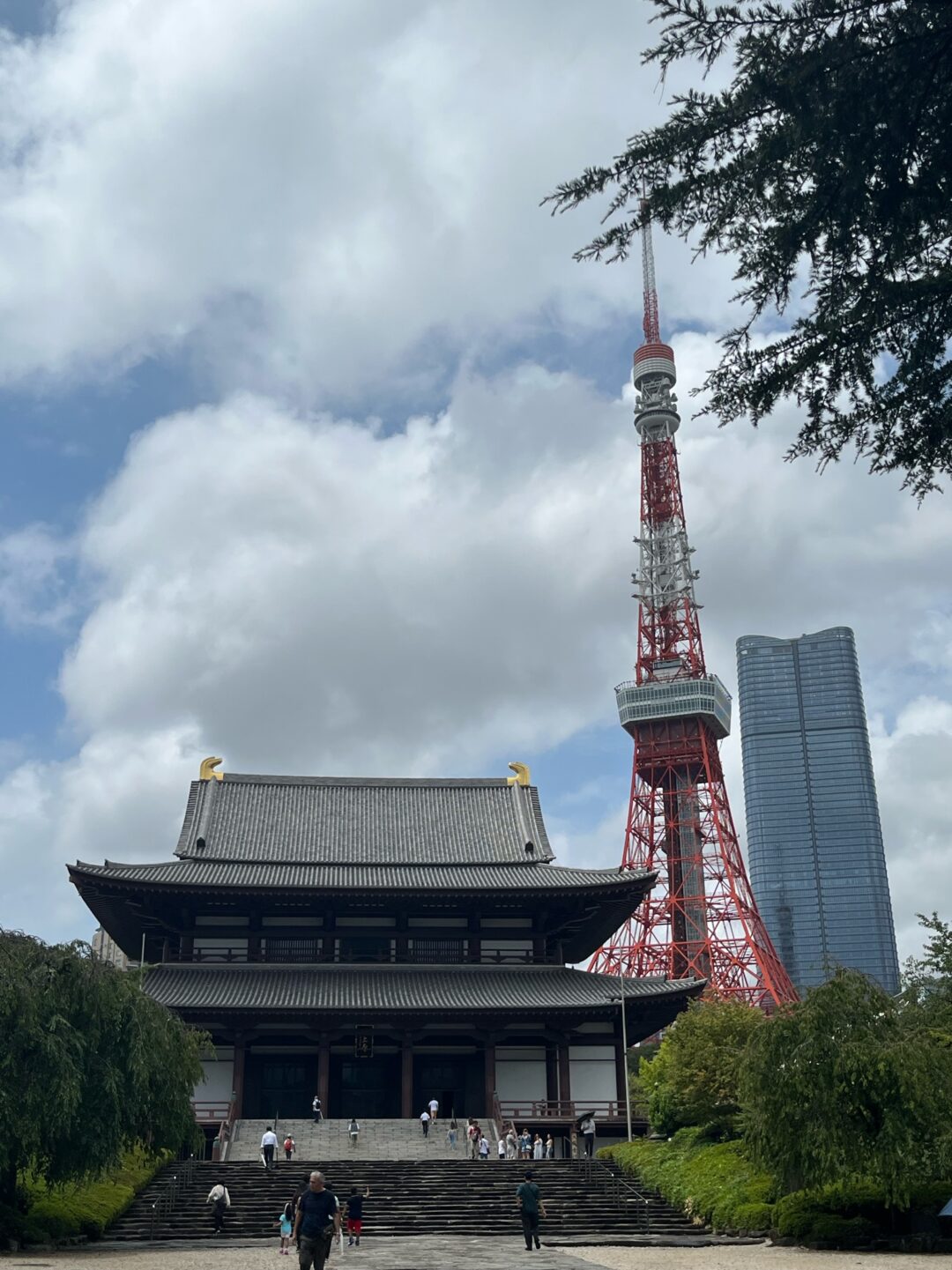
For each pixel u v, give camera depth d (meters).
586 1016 86.44
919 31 17.44
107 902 92.62
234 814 107.12
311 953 93.38
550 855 101.25
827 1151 44.69
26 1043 47.66
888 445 20.19
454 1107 89.12
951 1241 45.09
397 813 109.69
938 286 18.77
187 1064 56.19
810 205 18.81
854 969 50.75
